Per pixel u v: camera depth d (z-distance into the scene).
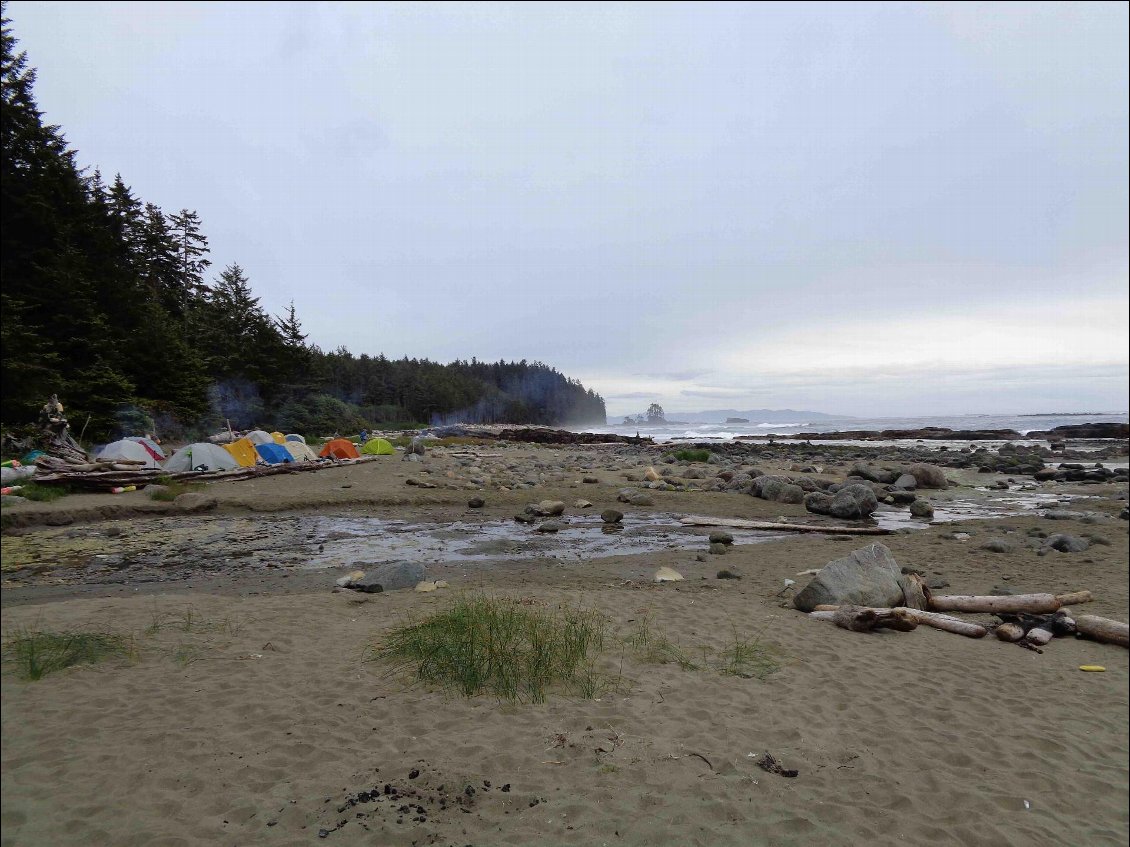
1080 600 8.92
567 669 5.79
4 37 33.69
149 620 7.42
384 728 4.68
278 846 3.31
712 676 5.87
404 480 20.39
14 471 17.20
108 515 15.19
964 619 8.39
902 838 3.62
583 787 3.95
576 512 17.31
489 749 4.38
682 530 14.98
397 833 3.44
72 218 30.84
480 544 13.11
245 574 10.49
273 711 4.94
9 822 3.50
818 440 62.97
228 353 42.53
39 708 4.97
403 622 7.24
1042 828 3.81
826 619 7.88
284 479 20.12
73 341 28.27
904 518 17.08
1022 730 5.13
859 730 4.95
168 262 51.16
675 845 3.43
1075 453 38.28
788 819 3.71
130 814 3.60
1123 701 5.87
